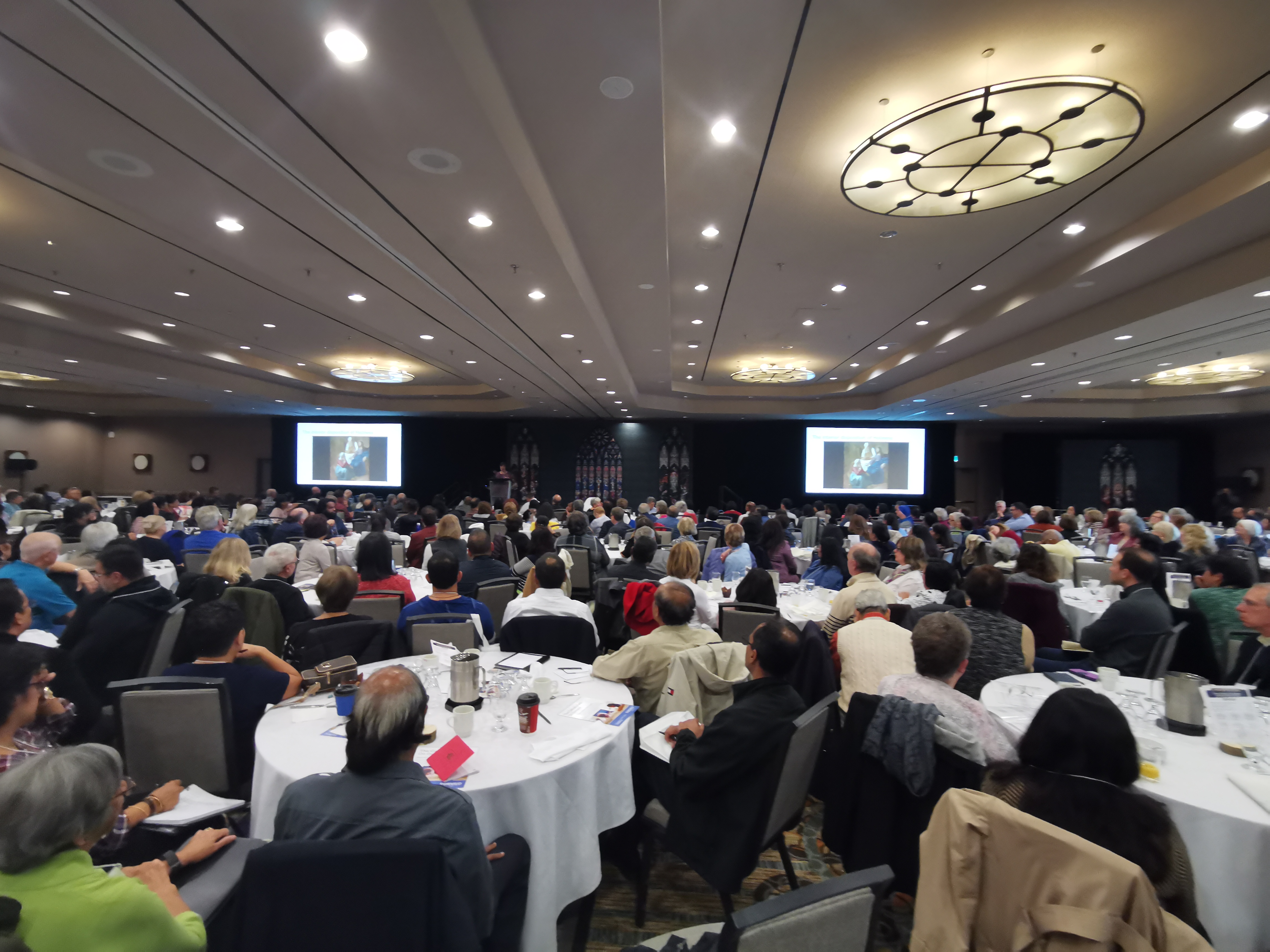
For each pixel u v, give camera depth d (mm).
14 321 8719
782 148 4445
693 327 9469
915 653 2256
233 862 1785
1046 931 1099
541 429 19406
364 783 1468
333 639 2939
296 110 3217
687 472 19125
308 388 15438
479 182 3955
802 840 3008
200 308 8477
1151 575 3801
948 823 1283
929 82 3729
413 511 10195
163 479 19938
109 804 1284
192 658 3533
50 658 2350
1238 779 1935
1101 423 17703
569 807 2047
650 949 1638
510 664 2967
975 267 6789
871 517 13758
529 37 2984
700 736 2219
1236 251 5582
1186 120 4051
